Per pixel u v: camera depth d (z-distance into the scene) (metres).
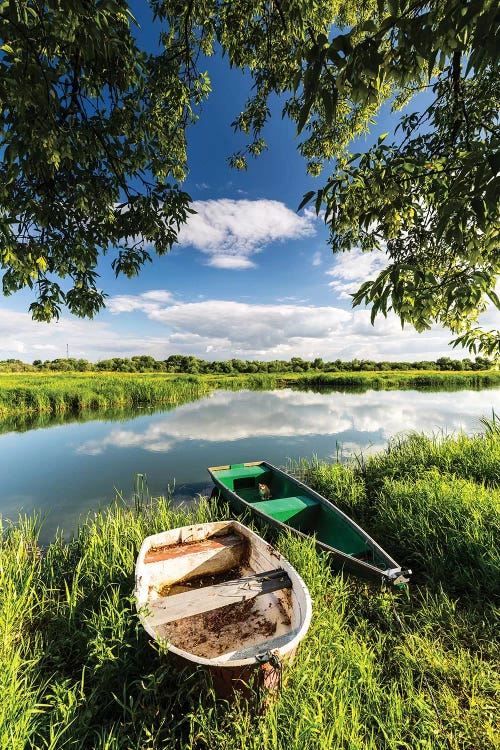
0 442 11.77
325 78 1.49
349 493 6.52
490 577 3.88
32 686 2.73
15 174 3.07
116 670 2.83
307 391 31.69
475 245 2.06
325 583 3.81
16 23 2.27
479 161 1.53
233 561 4.27
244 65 5.50
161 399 23.17
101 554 4.22
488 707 2.61
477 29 1.25
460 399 23.08
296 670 2.60
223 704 2.53
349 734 2.26
